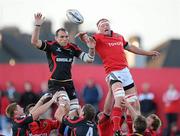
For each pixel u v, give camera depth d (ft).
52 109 267.80
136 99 163.53
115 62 162.09
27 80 358.43
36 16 155.94
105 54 162.91
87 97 318.24
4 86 359.05
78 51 160.15
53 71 158.81
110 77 161.17
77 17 159.43
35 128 160.76
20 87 358.43
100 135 164.76
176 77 357.41
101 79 350.64
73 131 156.25
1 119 299.79
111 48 162.91
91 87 319.88
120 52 163.22
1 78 359.66
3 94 308.19
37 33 155.84
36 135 160.86
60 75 158.51
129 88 162.71
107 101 164.66
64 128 162.40
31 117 157.89
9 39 448.65
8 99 307.37
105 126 164.76
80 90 352.69
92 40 158.10
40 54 443.32
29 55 440.04
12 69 359.66
